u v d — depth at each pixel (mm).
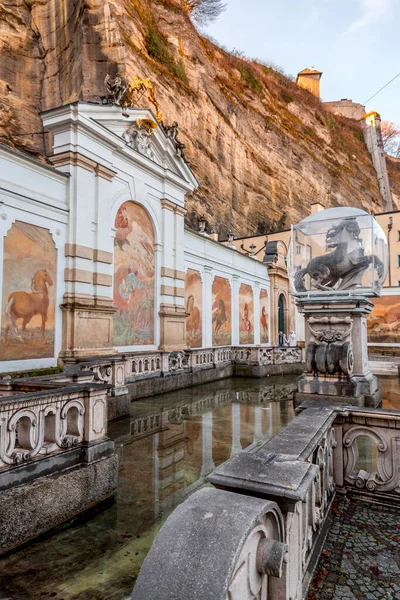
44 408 3711
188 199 30016
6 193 8477
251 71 45875
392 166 66812
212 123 34344
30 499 3385
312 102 54438
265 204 40000
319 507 2988
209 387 12844
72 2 26328
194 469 5105
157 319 13344
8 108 24328
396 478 3506
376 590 2361
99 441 4230
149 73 28328
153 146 13344
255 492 1841
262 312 23938
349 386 5152
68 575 2887
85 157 10312
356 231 5895
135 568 2975
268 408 9312
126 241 11977
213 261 18188
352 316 5738
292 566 2014
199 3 45688
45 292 9336
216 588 1261
